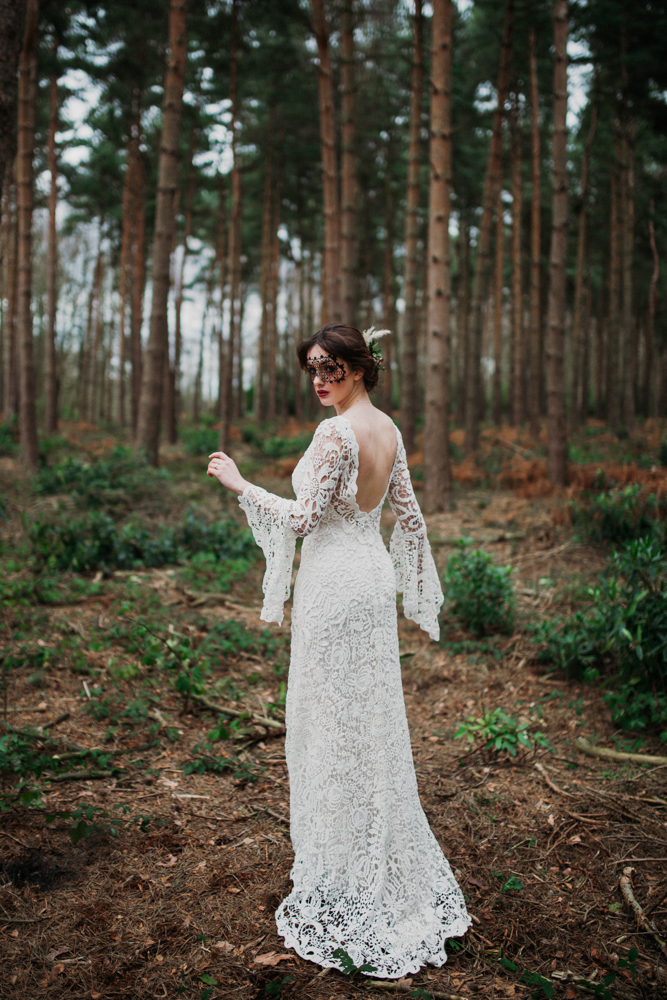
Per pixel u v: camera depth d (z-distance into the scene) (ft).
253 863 8.29
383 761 7.26
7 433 47.91
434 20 26.94
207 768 10.53
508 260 82.43
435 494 28.66
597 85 49.90
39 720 11.46
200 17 40.11
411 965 6.72
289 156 64.49
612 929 7.30
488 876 8.21
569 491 26.35
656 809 9.46
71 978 6.39
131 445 46.98
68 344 109.19
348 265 34.76
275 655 15.12
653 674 12.17
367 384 7.64
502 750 11.23
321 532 7.29
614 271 60.75
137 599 17.31
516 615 16.56
